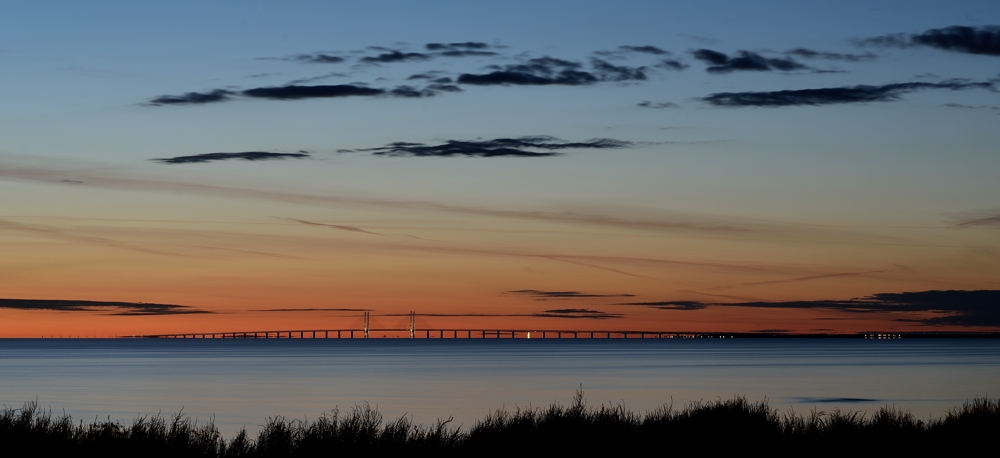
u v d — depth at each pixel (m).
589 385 68.94
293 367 109.94
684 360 138.00
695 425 22.27
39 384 71.44
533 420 22.98
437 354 189.88
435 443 19.75
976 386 65.44
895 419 24.14
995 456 18.59
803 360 135.25
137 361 139.00
